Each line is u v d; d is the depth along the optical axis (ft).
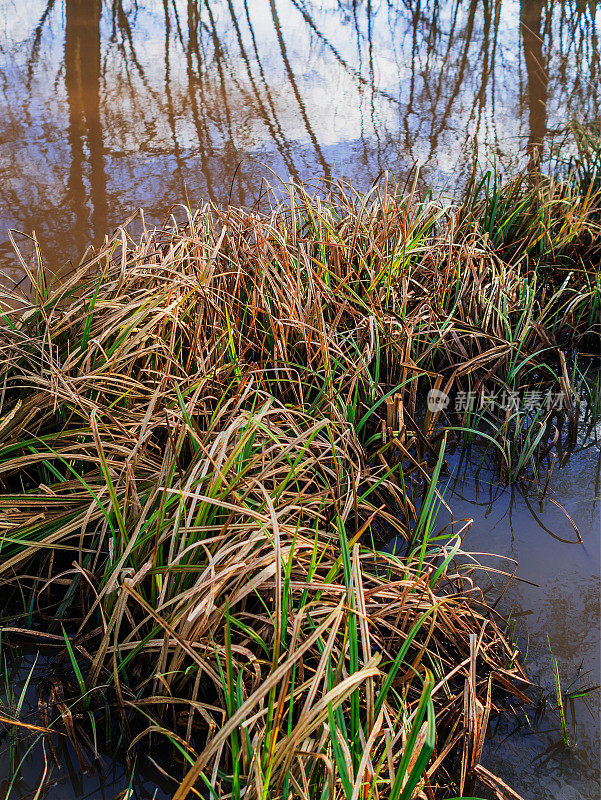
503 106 25.22
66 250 15.39
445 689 6.77
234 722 4.90
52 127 22.44
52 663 7.18
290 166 20.07
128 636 6.63
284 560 6.53
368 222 12.98
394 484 9.60
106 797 6.11
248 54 30.58
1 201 17.65
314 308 10.98
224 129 22.72
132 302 9.86
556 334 13.00
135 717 6.64
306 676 6.70
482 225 14.75
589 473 10.48
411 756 5.42
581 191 16.19
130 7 36.47
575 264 14.28
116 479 8.05
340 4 38.11
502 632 7.79
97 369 9.03
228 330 9.91
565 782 6.28
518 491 10.09
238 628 6.88
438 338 11.10
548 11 35.91
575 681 7.25
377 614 6.95
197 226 12.36
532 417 11.46
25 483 9.23
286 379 10.06
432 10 36.99
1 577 7.81
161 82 26.86
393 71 29.04
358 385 10.64
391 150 21.43
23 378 8.79
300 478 8.52
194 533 6.89
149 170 19.62
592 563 8.86
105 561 7.66
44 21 33.94
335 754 4.86
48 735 6.53
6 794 6.08
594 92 26.23
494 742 6.63
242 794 5.30
